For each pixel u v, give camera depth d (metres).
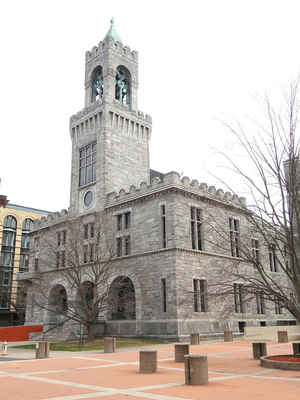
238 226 48.69
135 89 60.38
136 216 45.91
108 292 42.16
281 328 42.38
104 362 22.03
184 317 38.75
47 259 57.59
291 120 18.66
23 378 15.88
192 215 44.12
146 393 12.20
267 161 18.86
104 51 58.81
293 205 18.19
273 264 53.16
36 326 53.41
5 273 81.69
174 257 40.06
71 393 12.28
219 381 14.55
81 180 56.06
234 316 44.03
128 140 56.06
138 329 41.31
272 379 14.79
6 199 85.94
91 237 51.22
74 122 59.19
